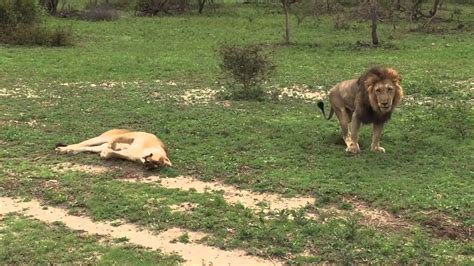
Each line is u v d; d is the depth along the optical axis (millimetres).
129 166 8977
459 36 26641
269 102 13688
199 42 24656
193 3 41000
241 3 44500
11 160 9227
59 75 16734
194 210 7277
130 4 40375
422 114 12227
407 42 24781
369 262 5957
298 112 12562
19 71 17172
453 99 13805
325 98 14141
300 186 8047
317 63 19516
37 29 22969
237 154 9570
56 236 6547
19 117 11906
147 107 12906
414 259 6000
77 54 20594
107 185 8078
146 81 16266
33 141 10219
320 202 7539
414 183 8117
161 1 36594
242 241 6445
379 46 23516
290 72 17719
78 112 12438
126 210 7246
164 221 6969
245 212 7145
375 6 23844
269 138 10469
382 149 9609
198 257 6113
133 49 22266
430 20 30047
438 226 6816
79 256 6070
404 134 10703
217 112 12492
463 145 10023
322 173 8531
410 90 14789
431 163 9023
